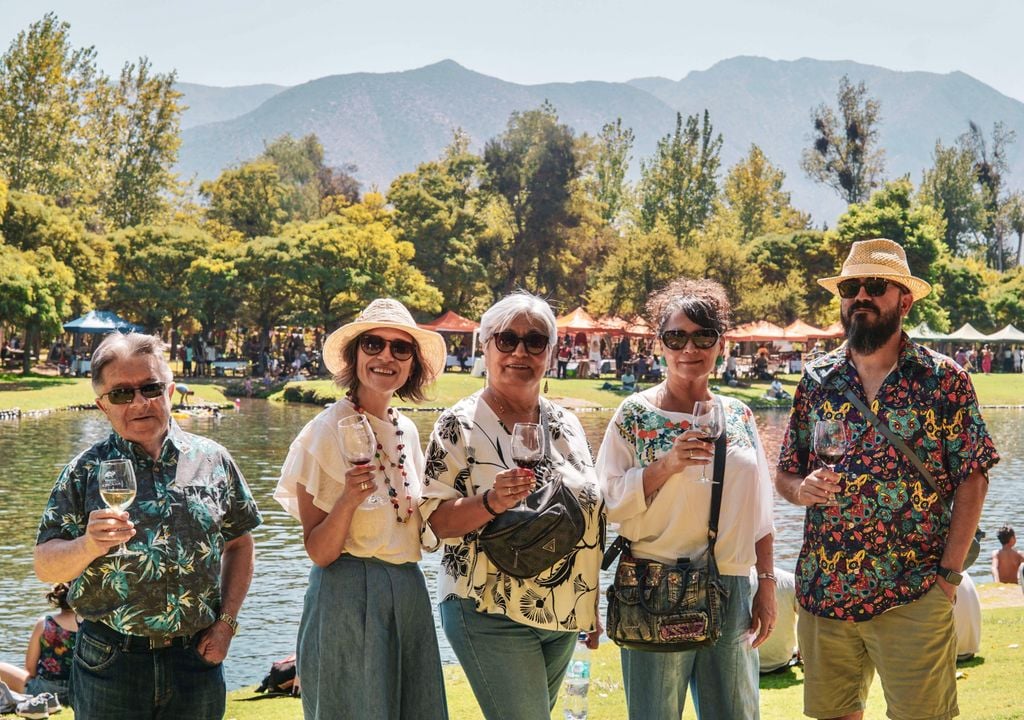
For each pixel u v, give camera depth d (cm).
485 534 416
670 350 458
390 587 416
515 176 8038
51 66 6825
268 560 1407
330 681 411
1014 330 6569
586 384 4953
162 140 8156
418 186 8300
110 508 359
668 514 444
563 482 427
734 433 454
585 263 8288
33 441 2820
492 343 436
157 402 391
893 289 454
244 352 6512
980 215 11256
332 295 5662
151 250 5834
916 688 449
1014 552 1202
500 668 429
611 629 444
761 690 706
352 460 391
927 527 449
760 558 467
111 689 386
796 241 7581
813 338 6075
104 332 5081
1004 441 3350
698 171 8706
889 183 7269
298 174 12731
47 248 4734
